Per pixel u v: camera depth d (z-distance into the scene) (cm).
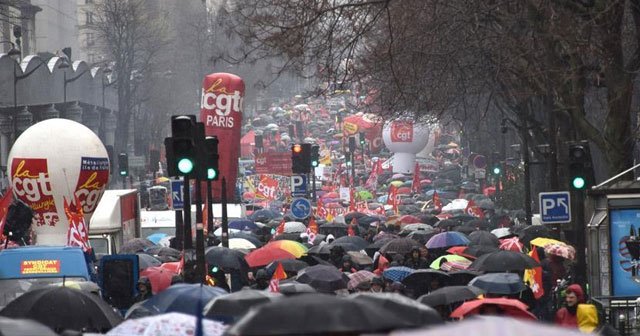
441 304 4412
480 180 19575
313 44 7925
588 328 3866
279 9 8088
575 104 7338
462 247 7025
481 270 5634
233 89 12419
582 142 6156
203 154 5878
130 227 9012
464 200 14800
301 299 2062
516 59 7850
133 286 5422
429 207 15912
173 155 5691
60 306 3603
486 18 8200
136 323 2727
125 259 5419
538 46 7844
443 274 5484
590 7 7031
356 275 5644
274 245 6725
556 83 7400
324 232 10400
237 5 9450
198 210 5822
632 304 5059
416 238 8888
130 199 9019
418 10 8525
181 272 6222
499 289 4850
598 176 14462
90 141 7381
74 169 7262
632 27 9850
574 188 6159
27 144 7288
